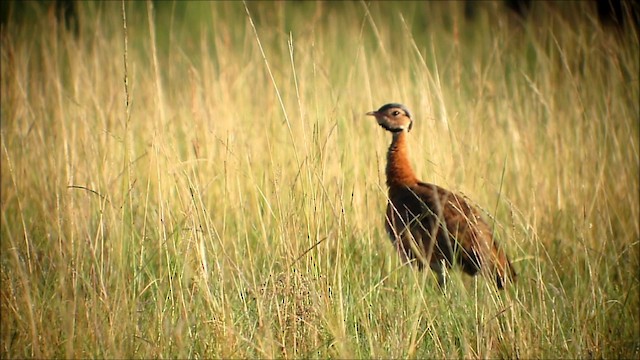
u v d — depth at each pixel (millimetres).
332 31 32375
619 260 19281
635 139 22641
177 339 14070
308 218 15742
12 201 21266
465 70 30266
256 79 27344
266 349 13969
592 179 21500
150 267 17391
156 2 38375
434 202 18250
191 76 26062
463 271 17750
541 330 15078
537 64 26359
